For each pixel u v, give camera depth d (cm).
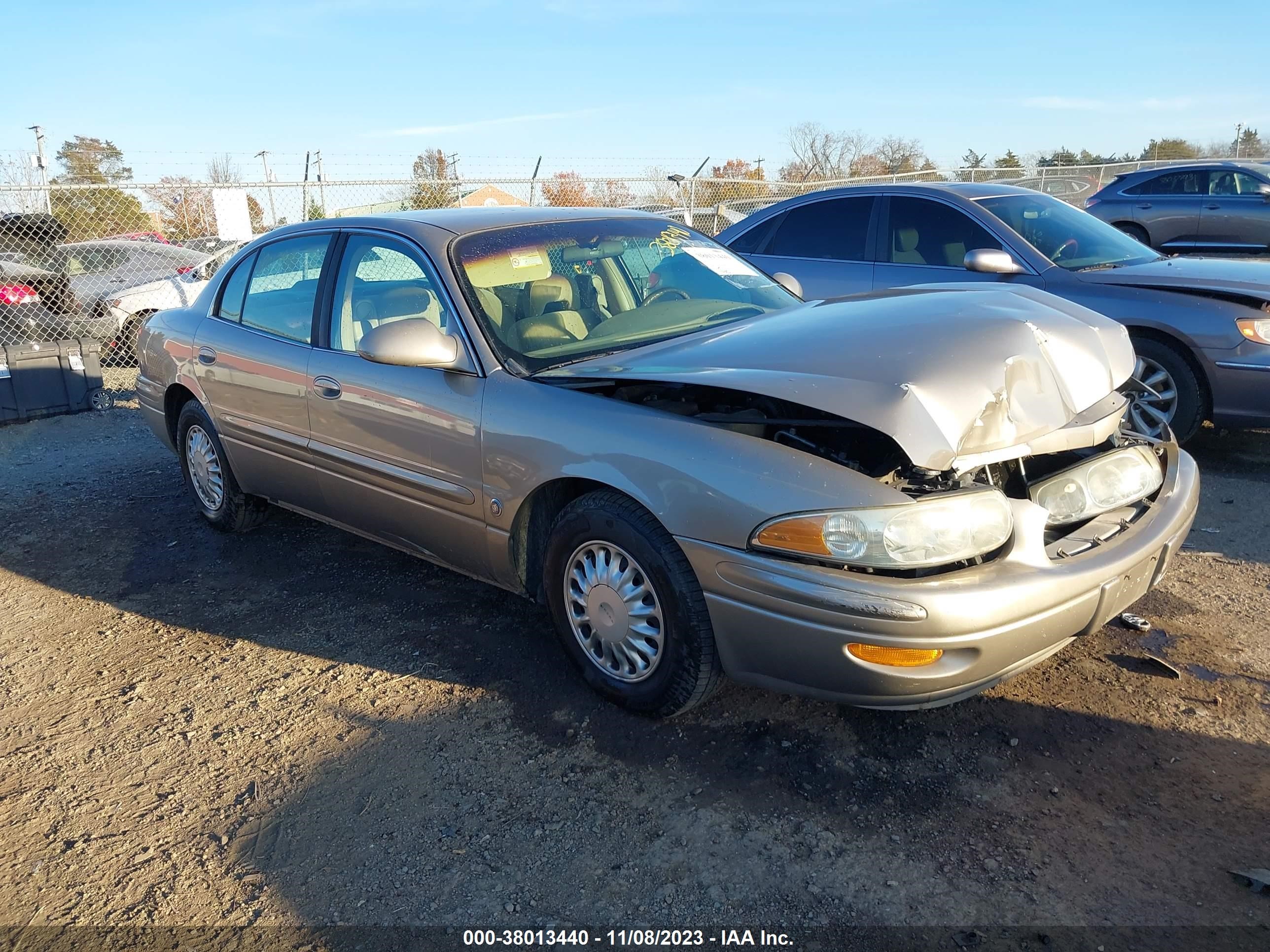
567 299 368
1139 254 617
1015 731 297
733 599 271
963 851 248
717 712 315
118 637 398
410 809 277
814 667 263
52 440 753
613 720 314
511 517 328
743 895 238
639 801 275
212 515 503
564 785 284
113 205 1142
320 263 414
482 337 341
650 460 285
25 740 326
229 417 455
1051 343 299
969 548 257
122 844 270
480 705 328
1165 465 339
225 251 1144
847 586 252
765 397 279
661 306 382
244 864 259
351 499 399
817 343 296
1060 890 232
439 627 387
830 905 232
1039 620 260
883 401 257
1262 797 262
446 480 348
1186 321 529
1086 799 265
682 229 441
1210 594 385
